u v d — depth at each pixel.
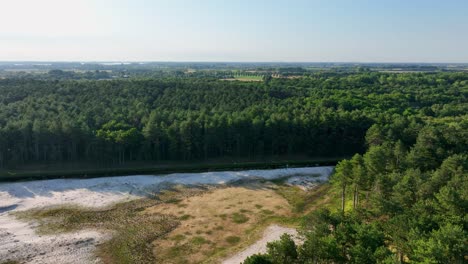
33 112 106.31
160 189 82.56
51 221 65.75
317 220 46.47
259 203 75.38
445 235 37.47
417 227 40.81
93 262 52.16
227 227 64.12
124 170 95.19
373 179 62.81
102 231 62.19
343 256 40.91
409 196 52.28
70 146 99.62
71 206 72.50
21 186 81.75
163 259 53.44
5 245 56.41
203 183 87.00
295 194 80.94
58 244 57.19
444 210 47.00
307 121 111.06
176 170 97.69
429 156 78.31
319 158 112.12
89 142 98.19
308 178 92.06
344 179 64.31
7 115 105.94
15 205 72.25
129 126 105.44
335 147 113.81
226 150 110.94
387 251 37.53
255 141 109.12
